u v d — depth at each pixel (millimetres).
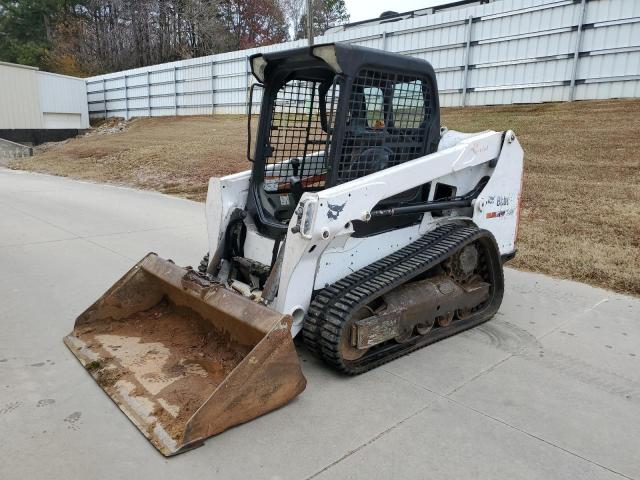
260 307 3037
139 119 26844
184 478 2441
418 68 3697
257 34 39875
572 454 2664
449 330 4004
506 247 4609
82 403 3031
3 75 24625
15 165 17891
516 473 2516
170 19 37719
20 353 3643
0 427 2814
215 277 3949
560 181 8305
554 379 3410
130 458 2574
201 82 23844
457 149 3936
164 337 3617
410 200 3945
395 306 3525
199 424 2635
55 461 2551
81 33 39656
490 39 13609
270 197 4027
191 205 9555
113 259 5988
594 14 11672
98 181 13273
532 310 4582
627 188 7734
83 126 28156
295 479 2445
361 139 3555
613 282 5180
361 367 3422
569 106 12125
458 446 2709
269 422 2877
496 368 3549
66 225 7809
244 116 21828
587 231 6504
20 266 5711
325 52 3316
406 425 2879
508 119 12070
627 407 3102
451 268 4043
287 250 3275
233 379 2732
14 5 44375
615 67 11609
